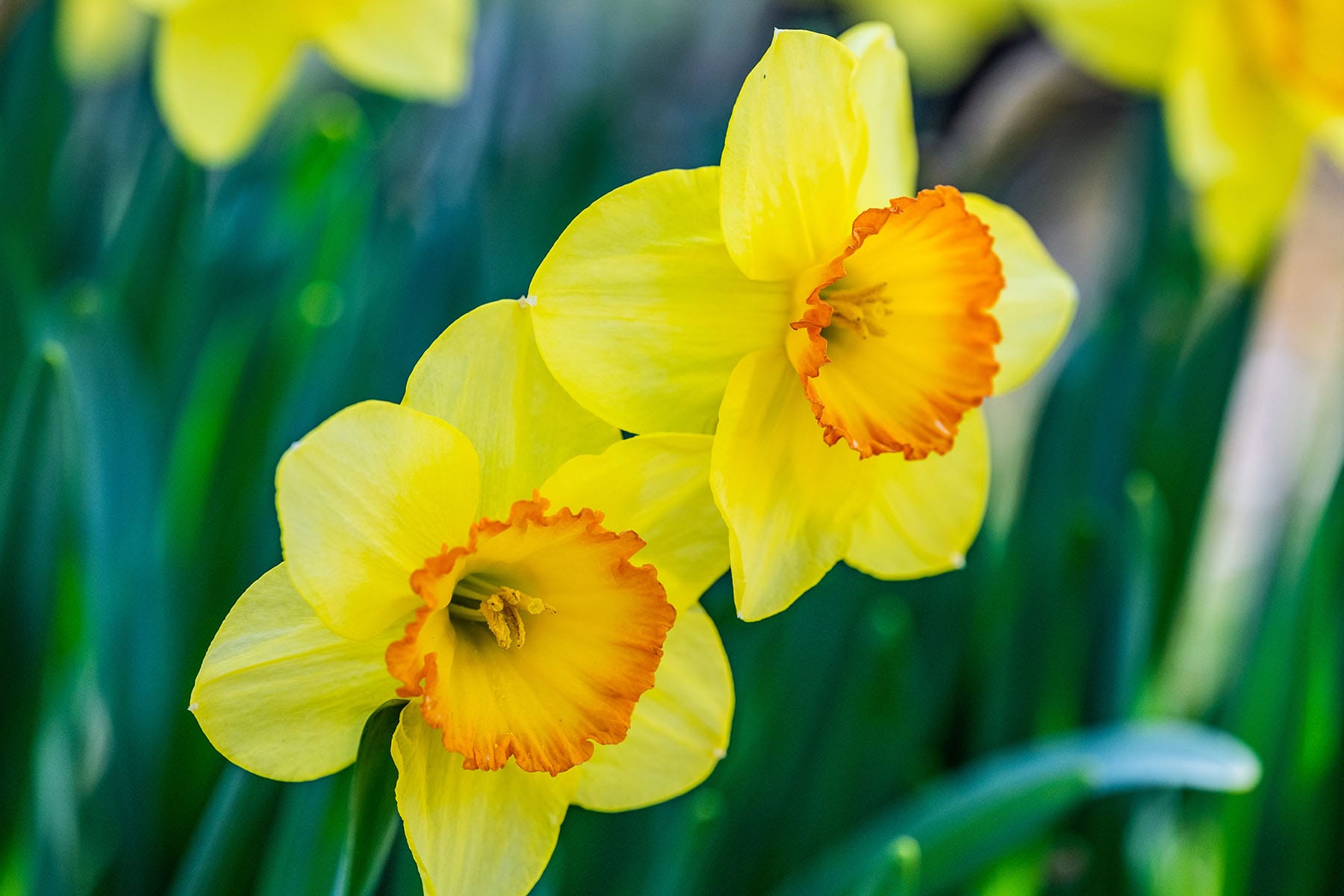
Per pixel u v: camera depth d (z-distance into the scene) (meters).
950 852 0.75
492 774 0.62
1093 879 0.93
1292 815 0.86
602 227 0.62
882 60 0.64
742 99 0.62
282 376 0.82
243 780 0.67
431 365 0.62
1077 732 0.90
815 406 0.62
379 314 0.80
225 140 0.92
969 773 0.78
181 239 0.91
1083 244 1.71
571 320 0.62
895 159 0.65
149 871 0.76
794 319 0.63
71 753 0.77
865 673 0.80
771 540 0.63
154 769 0.76
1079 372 0.95
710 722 0.64
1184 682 1.24
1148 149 1.01
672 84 1.82
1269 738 0.87
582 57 1.59
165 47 0.91
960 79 1.65
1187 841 1.05
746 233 0.62
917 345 0.65
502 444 0.62
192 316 0.93
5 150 0.92
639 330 0.62
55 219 1.07
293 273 0.87
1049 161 1.63
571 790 0.63
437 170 1.22
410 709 0.62
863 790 0.82
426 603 0.61
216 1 0.91
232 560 0.80
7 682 0.73
